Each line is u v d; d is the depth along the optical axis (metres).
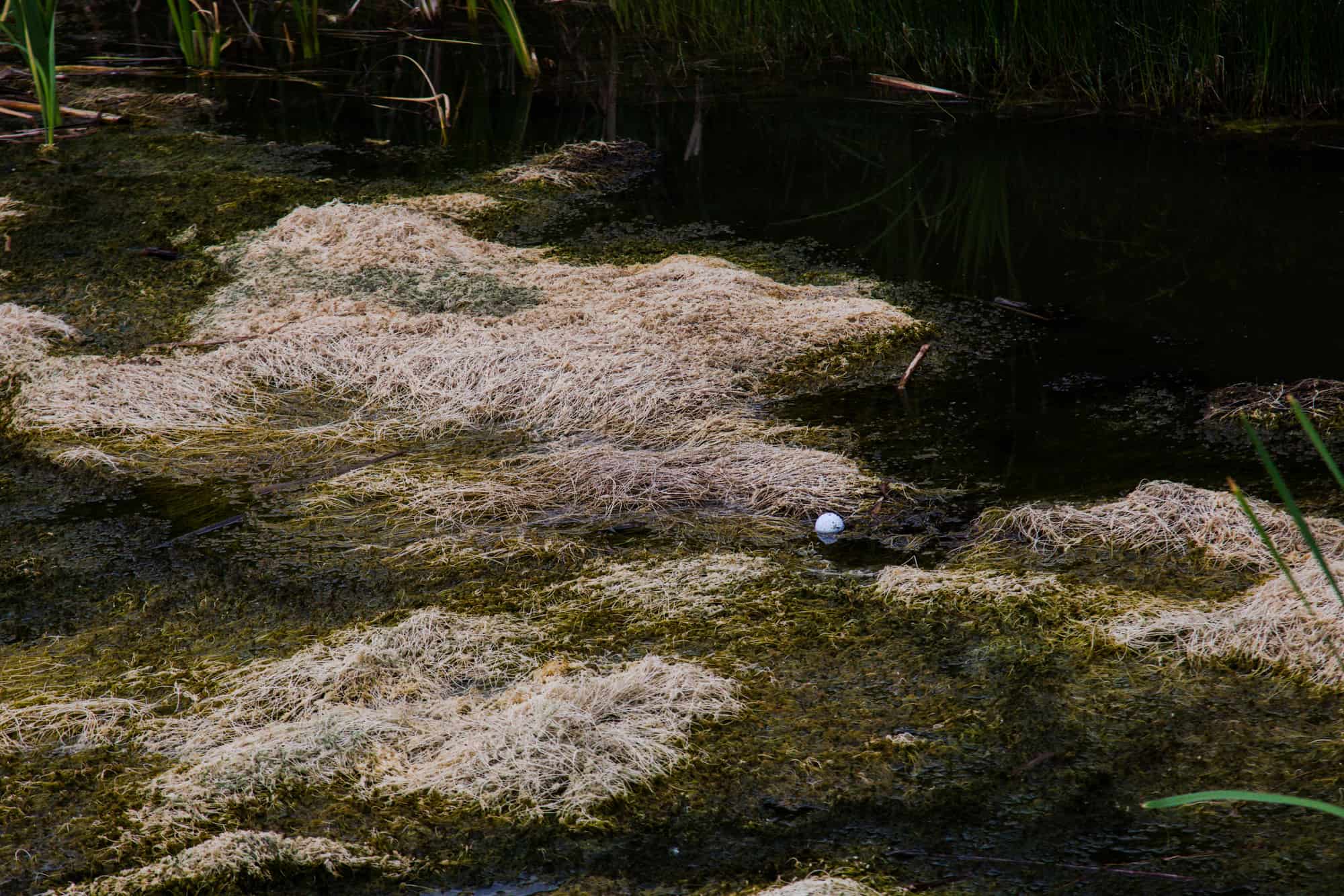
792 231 9.42
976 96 12.65
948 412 6.59
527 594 4.95
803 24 14.19
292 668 4.39
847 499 5.68
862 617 4.75
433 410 6.64
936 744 4.02
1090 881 3.44
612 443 6.25
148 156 11.05
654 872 3.53
